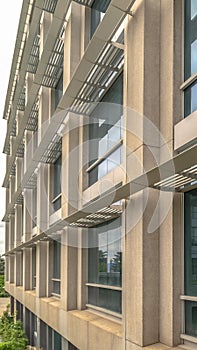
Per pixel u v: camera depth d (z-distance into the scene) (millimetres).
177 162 4879
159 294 6961
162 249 6977
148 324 6801
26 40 18578
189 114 6715
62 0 11656
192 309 6387
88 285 11398
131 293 7234
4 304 38000
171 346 6469
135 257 7172
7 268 37031
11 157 28328
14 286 28469
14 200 26891
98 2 11344
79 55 12047
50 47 13773
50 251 16703
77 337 10203
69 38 12164
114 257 9664
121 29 8922
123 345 7340
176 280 6656
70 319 10969
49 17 16203
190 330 6410
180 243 6770
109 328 8461
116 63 9477
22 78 21453
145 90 7195
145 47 7305
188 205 6738
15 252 28422
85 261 11641
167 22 7227
